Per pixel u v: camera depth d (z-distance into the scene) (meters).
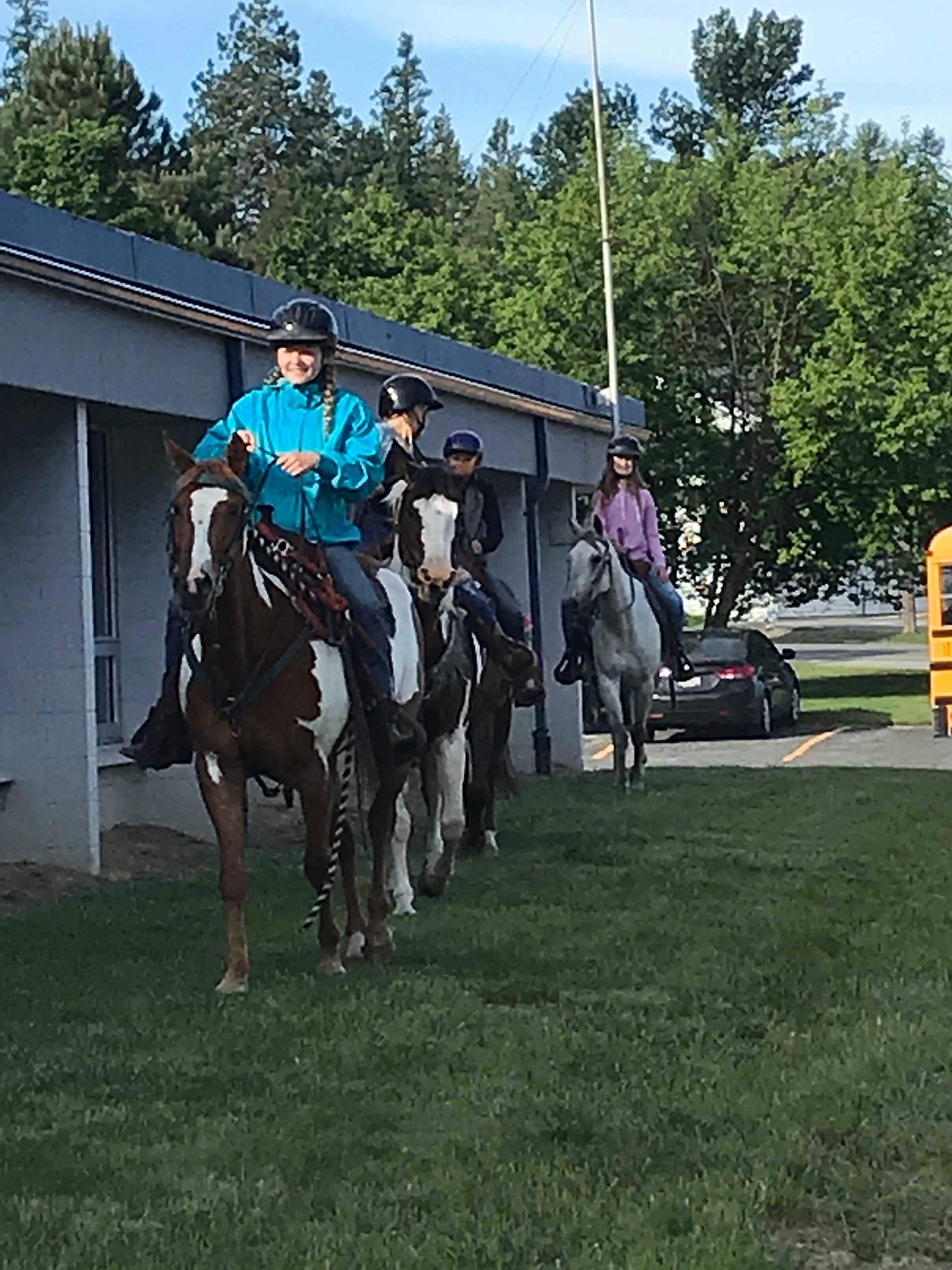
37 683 11.95
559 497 21.39
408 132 91.56
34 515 11.91
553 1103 6.40
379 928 8.95
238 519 7.50
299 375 8.27
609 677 17.00
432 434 16.73
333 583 8.23
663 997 8.10
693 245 36.31
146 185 56.19
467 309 40.66
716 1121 6.22
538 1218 5.30
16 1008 7.90
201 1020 7.61
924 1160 5.86
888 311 34.84
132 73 62.16
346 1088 6.60
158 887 11.41
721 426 36.75
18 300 10.92
